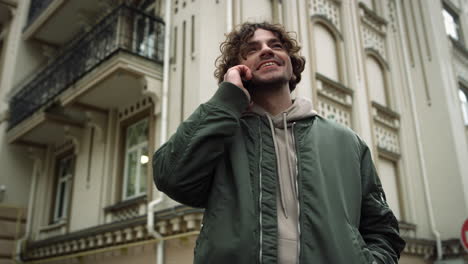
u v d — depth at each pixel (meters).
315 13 9.24
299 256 1.44
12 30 12.70
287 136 1.75
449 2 13.66
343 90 9.09
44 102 9.39
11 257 9.92
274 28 2.21
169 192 1.61
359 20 10.51
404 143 10.51
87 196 8.62
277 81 1.81
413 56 11.52
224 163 1.66
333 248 1.43
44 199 10.35
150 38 7.84
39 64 12.45
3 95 11.75
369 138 9.21
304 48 8.38
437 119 10.54
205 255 1.46
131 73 7.02
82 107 8.48
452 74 11.26
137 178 7.77
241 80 1.80
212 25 7.21
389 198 9.60
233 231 1.46
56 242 8.69
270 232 1.48
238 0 7.42
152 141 7.23
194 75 6.85
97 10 10.98
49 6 11.18
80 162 9.30
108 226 7.22
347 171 1.69
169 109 7.07
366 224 1.82
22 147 11.08
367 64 10.45
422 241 9.16
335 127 1.84
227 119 1.60
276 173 1.63
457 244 9.27
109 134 8.62
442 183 9.98
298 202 1.55
